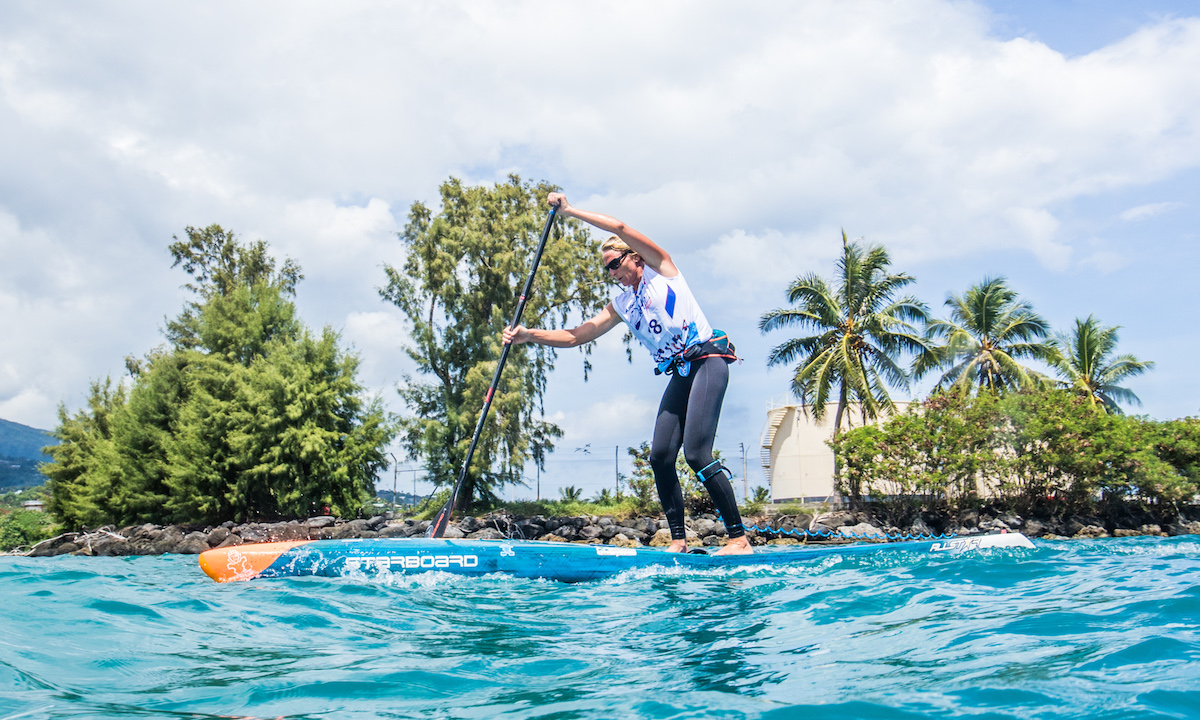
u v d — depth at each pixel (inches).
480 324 1024.2
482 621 117.3
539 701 68.5
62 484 1139.9
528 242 1035.3
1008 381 1073.5
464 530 898.7
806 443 1298.0
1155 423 906.7
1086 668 70.6
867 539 810.2
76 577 185.2
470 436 967.6
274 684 76.0
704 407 184.5
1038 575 147.6
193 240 1411.2
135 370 1389.0
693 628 108.3
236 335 1038.4
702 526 837.2
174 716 63.1
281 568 175.5
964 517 850.1
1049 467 855.1
